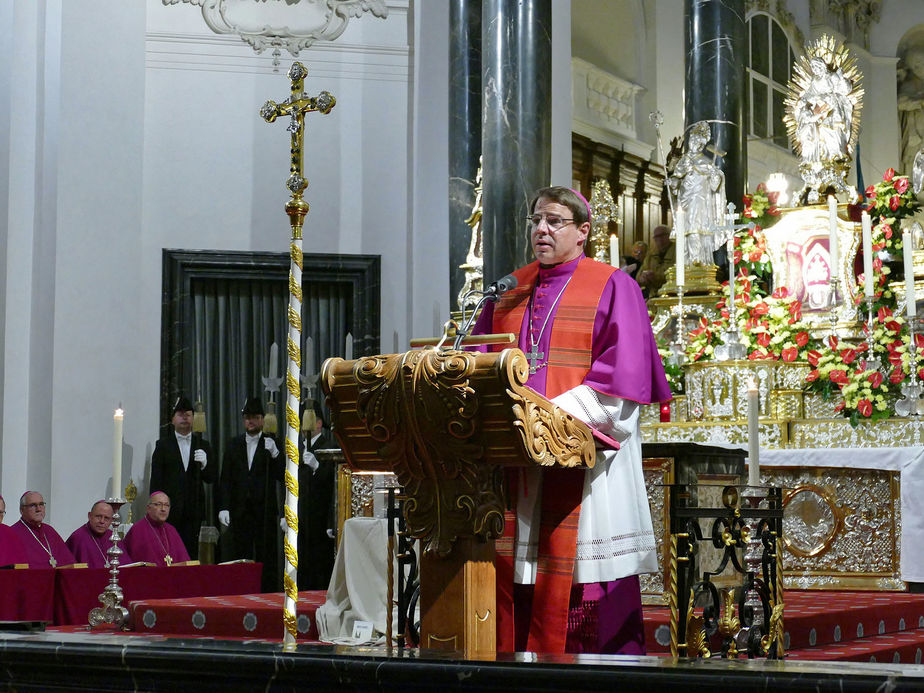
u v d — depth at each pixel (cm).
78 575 848
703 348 862
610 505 371
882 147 1884
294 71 433
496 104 1035
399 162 1332
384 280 1316
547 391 383
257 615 627
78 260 1192
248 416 1220
